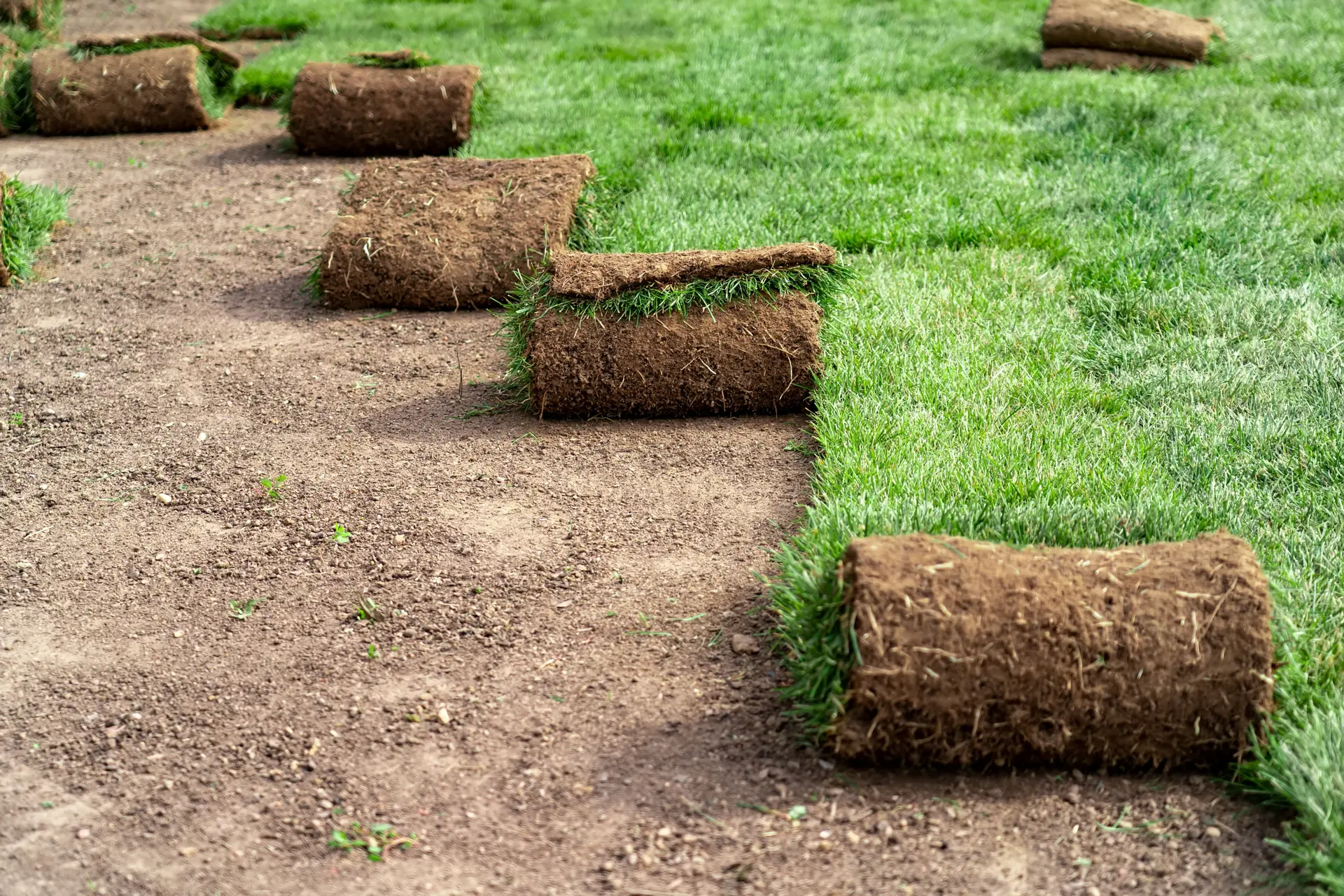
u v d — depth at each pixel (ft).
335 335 18.84
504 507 13.71
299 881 8.67
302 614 11.82
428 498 13.94
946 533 11.35
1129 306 17.83
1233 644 9.16
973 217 21.85
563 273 15.93
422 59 28.76
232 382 17.22
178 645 11.41
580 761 9.78
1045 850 8.77
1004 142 26.45
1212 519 12.14
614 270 15.89
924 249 20.43
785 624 10.85
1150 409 14.97
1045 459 13.48
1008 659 9.14
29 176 27.07
